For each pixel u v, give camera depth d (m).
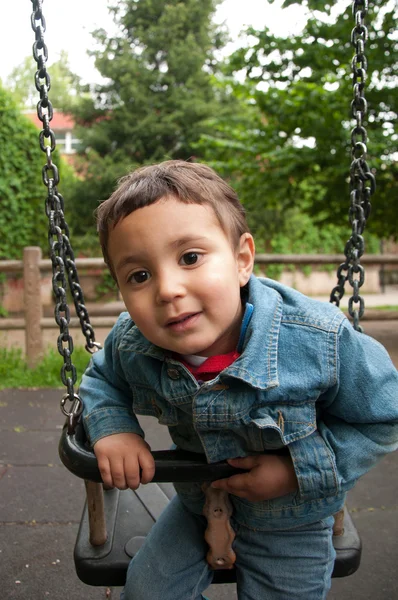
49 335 5.61
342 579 1.77
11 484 2.47
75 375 1.18
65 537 2.01
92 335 1.42
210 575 1.24
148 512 1.51
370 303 10.23
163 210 0.97
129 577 1.20
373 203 5.37
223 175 6.77
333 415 1.11
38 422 3.36
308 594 1.17
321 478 1.05
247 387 1.05
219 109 11.66
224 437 1.09
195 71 12.13
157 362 1.15
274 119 5.43
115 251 1.02
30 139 7.95
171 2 12.34
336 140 4.96
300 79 5.04
